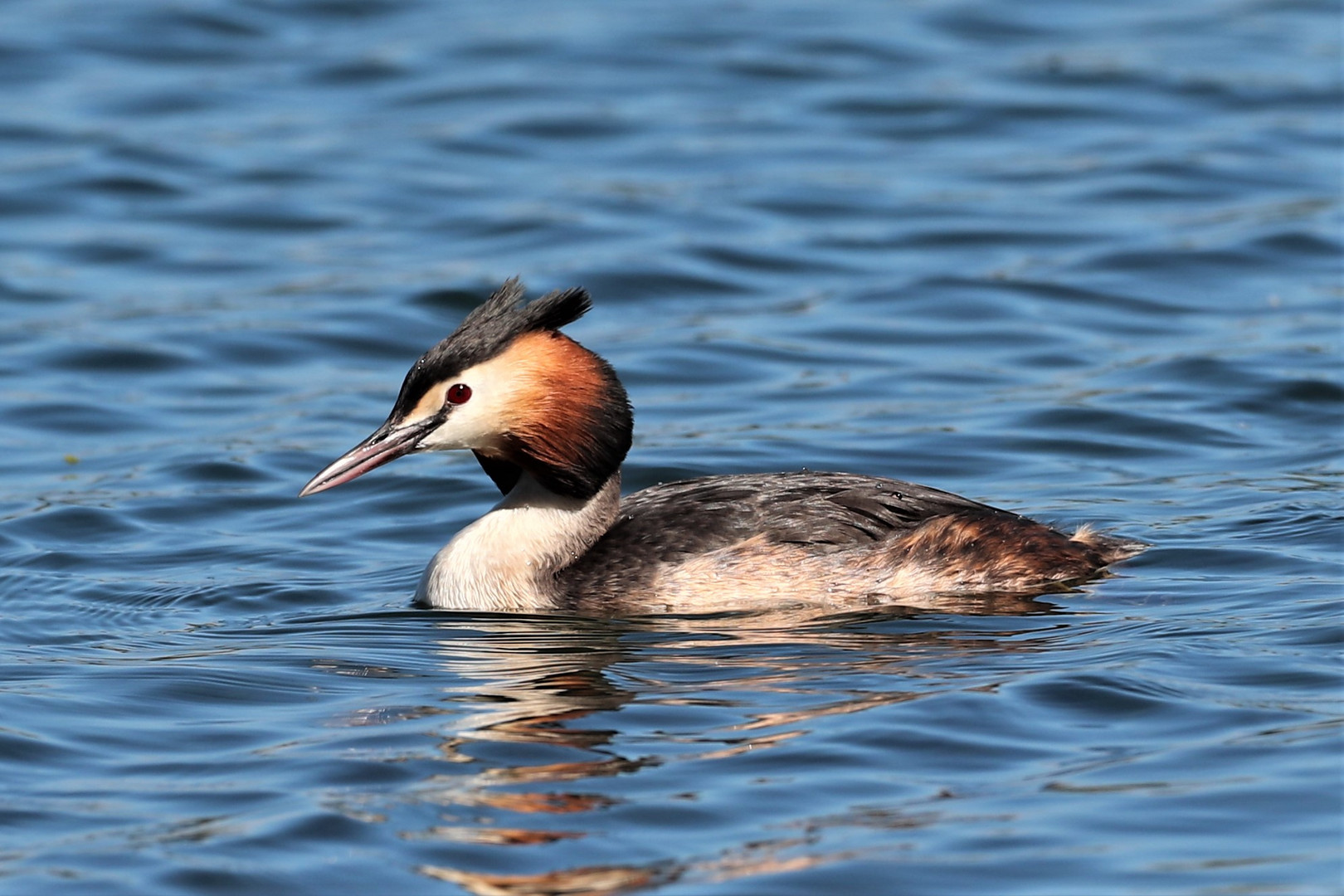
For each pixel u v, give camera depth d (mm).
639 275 22312
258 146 26781
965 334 20562
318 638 12438
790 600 13094
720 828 9055
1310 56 29641
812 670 11359
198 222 24359
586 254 22984
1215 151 25953
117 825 9188
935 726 10211
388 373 19922
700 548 13258
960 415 18047
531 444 13305
